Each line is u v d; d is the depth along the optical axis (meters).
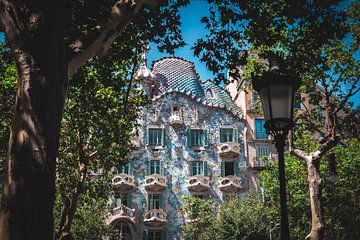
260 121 46.03
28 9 6.36
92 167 21.12
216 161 44.47
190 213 39.72
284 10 13.10
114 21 7.85
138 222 41.50
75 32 11.48
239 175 44.06
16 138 5.89
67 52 7.34
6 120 20.59
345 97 19.41
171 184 43.12
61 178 20.44
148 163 43.34
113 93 19.00
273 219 36.66
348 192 32.44
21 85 6.14
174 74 48.19
